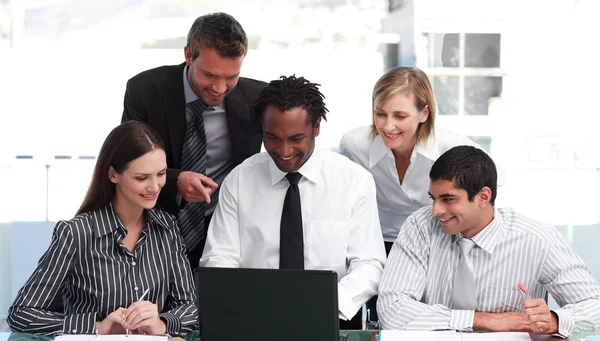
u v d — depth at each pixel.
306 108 2.04
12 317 2.04
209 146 2.59
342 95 4.18
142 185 2.07
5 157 4.14
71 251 2.07
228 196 2.30
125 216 2.14
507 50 4.18
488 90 4.21
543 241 2.18
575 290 2.13
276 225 2.25
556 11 4.16
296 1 4.12
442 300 2.22
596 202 4.24
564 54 4.19
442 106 4.21
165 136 2.54
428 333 1.99
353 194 2.26
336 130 4.18
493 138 4.25
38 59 4.14
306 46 4.16
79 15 4.13
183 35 4.16
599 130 4.21
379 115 2.52
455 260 2.21
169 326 2.02
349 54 4.17
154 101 2.52
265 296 1.79
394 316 2.14
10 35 4.11
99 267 2.10
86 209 2.14
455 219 2.10
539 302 1.99
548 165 4.25
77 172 4.20
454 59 4.18
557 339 1.96
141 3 4.13
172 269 2.18
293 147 2.07
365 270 2.21
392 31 4.16
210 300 1.82
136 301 2.08
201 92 2.41
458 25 4.16
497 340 1.93
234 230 2.29
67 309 2.16
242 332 1.81
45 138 4.18
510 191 4.28
